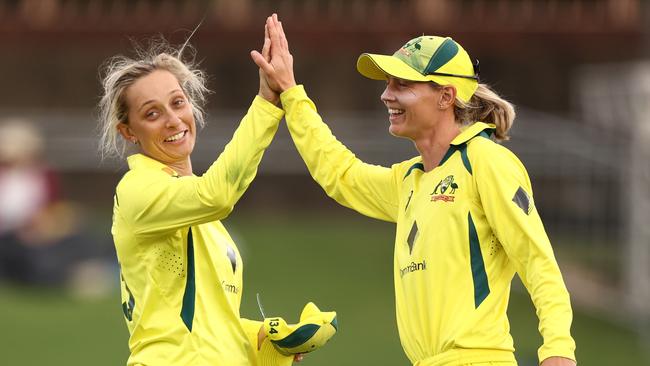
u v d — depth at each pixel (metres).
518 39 60.53
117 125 20.97
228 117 61.94
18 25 59.84
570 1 60.75
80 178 61.69
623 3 60.44
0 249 51.53
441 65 20.77
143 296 20.61
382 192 22.17
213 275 20.72
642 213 49.16
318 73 64.75
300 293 49.72
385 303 49.03
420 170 21.34
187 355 20.31
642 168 48.88
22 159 52.97
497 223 19.95
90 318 47.19
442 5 60.09
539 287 19.56
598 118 56.00
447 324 20.20
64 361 41.53
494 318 20.25
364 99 64.81
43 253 51.28
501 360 20.17
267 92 21.73
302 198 64.06
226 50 60.75
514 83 65.19
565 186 56.97
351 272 53.00
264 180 63.91
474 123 21.12
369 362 42.38
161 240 20.42
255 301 48.38
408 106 20.84
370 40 60.16
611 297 51.31
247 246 56.50
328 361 42.41
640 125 48.66
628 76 50.12
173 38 59.25
